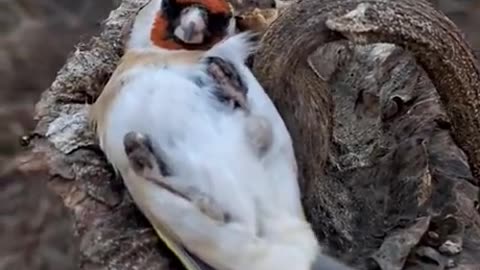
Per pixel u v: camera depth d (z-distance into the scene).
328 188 0.21
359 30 0.20
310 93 0.21
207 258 0.20
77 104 0.24
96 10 0.45
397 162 0.22
